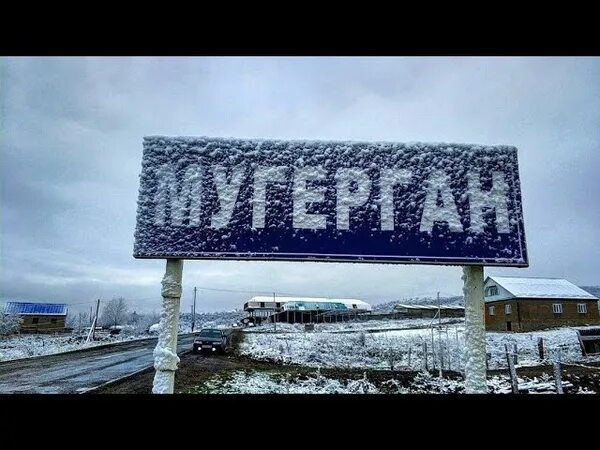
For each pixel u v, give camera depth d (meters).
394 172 5.03
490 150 5.16
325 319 53.75
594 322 38.72
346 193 4.95
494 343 25.62
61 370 15.39
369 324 41.06
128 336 43.62
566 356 20.34
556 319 38.44
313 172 4.97
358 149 5.06
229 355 20.84
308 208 4.90
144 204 4.89
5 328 43.56
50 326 57.50
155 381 4.77
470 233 4.95
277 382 12.26
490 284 42.06
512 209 5.05
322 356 19.88
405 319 45.09
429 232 4.92
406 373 14.37
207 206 4.89
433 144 5.12
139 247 4.80
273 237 4.83
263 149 5.02
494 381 12.58
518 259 4.93
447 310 47.03
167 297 4.87
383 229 4.88
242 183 4.94
